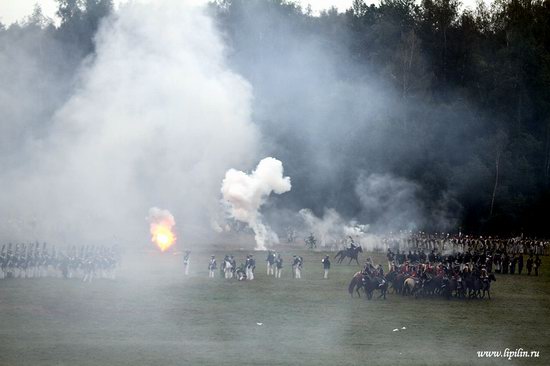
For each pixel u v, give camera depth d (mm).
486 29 171625
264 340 46531
